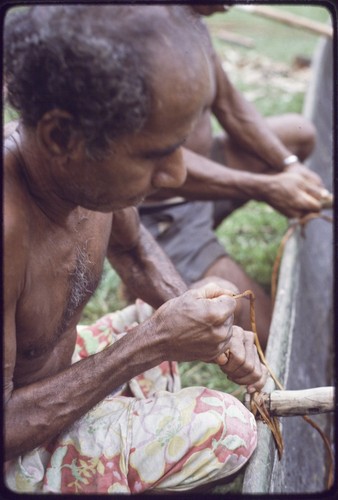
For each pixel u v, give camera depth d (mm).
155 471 1237
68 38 958
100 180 1073
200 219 2338
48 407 1161
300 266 2330
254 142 2461
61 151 1052
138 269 1617
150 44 972
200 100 1029
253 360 1339
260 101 4547
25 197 1117
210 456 1230
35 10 1001
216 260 2256
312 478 1925
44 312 1199
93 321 2568
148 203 2295
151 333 1198
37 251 1150
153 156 1052
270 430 1378
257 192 2223
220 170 2205
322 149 3381
